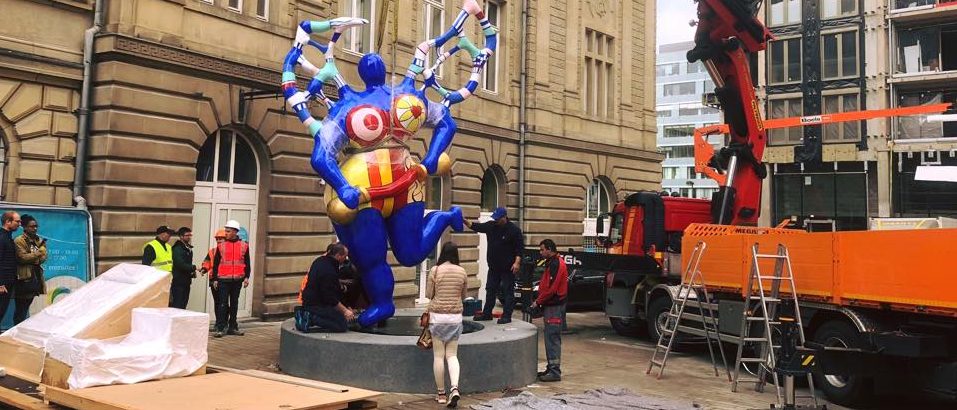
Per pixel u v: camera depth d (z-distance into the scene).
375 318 8.81
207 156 12.73
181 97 11.84
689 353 11.53
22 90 10.37
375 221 8.55
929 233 7.20
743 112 12.09
